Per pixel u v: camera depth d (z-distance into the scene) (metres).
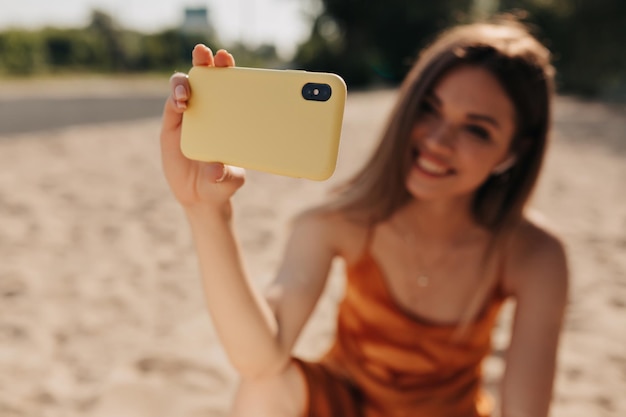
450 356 1.59
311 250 1.60
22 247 4.14
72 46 39.59
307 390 1.47
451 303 1.61
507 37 1.50
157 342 2.85
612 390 2.50
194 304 3.32
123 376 2.51
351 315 1.67
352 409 1.56
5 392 2.39
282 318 1.44
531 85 1.48
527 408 1.50
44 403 2.33
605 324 3.10
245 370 1.36
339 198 1.68
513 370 1.54
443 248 1.60
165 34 42.06
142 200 5.59
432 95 1.50
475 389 1.69
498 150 1.50
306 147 1.11
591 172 7.54
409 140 1.54
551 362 1.54
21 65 36.53
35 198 5.50
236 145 1.14
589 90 24.38
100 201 5.50
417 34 33.22
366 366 1.63
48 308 3.20
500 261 1.63
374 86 32.41
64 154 7.92
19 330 2.93
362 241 1.65
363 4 33.06
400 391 1.59
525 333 1.57
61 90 24.25
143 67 41.91
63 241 4.32
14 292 3.37
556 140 10.33
